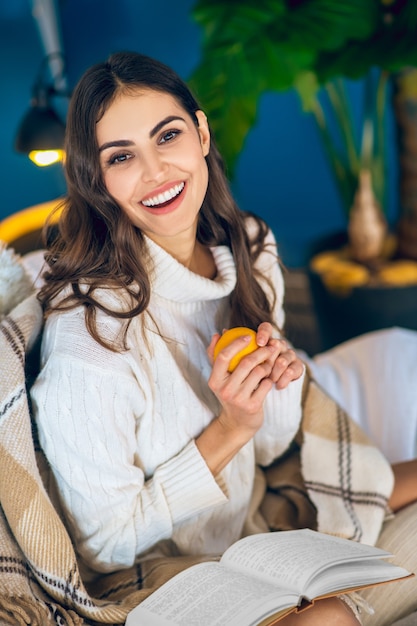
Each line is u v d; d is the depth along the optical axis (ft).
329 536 4.13
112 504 4.10
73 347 4.01
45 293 4.33
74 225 4.33
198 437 4.33
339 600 3.90
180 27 10.61
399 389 6.44
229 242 4.87
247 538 4.11
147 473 4.40
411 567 4.62
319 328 9.54
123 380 4.05
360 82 10.75
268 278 5.08
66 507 4.21
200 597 3.65
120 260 4.25
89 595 4.32
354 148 9.16
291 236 11.70
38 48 10.18
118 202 4.19
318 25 7.72
